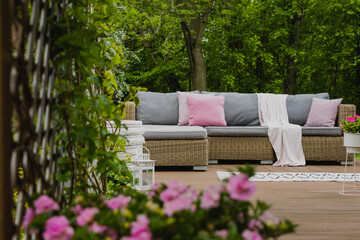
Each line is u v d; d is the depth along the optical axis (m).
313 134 5.70
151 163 3.52
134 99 2.05
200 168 5.11
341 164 5.73
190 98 5.91
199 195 1.11
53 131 1.27
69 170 1.41
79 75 1.59
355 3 12.34
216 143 5.72
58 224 0.88
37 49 1.10
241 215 1.04
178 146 5.11
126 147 3.90
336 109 5.91
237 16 12.75
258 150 5.71
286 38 13.52
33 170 1.09
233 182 0.96
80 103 1.42
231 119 6.15
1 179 0.86
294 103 6.26
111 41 2.05
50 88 1.23
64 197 1.44
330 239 2.26
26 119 1.04
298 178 4.41
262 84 13.89
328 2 12.79
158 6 10.25
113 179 2.84
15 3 0.97
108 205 1.08
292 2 12.78
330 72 13.96
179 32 12.87
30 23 1.05
